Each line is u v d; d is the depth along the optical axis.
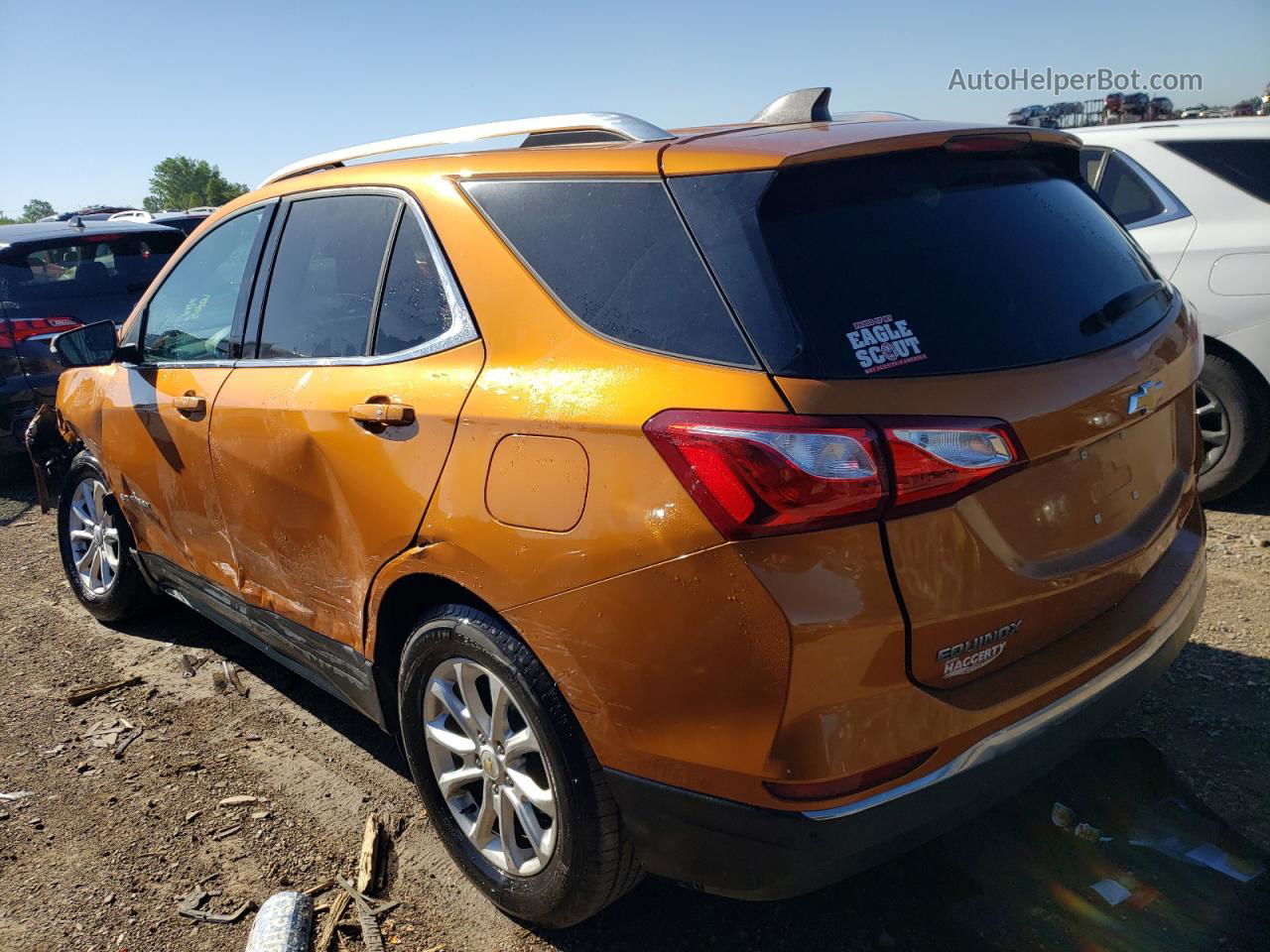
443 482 2.43
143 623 4.70
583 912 2.39
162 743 3.61
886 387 1.93
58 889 2.83
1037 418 2.04
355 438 2.70
